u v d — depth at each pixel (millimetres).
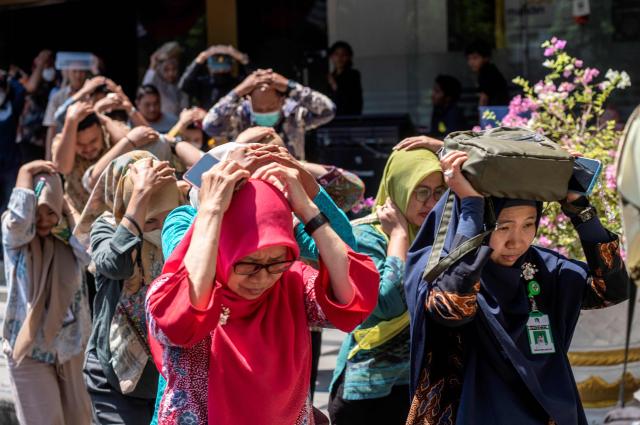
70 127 6832
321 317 3627
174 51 11555
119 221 5016
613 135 5621
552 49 5840
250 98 7820
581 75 5953
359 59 13344
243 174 3393
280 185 3553
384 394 4613
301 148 7781
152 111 10328
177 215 3957
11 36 13477
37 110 12148
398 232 4637
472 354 3783
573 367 5094
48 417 6109
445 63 13016
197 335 3322
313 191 3994
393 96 13258
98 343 5008
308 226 3564
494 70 11492
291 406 3572
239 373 3439
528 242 3779
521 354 3674
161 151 6172
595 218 3857
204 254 3318
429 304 3678
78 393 6230
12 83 12039
